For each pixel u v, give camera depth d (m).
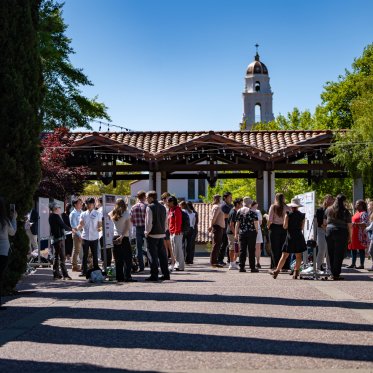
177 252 20.92
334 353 7.65
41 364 7.25
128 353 7.76
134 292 14.00
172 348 8.02
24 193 14.87
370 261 26.48
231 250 21.75
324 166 35.59
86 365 7.17
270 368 6.94
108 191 84.44
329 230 17.16
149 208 16.97
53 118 49.94
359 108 39.91
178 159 34.97
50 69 48.75
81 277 18.95
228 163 36.91
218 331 9.10
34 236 22.20
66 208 23.69
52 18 47.25
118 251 17.12
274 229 19.64
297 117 71.56
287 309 11.18
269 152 34.03
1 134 14.45
